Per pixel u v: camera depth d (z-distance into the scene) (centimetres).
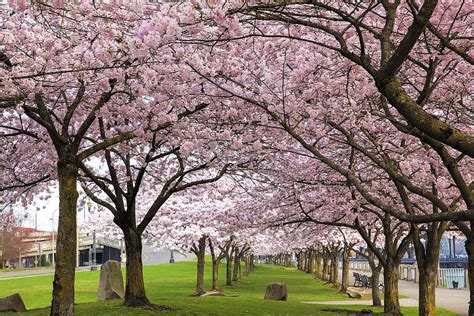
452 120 1227
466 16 899
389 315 1680
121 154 1463
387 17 661
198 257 2698
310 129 1127
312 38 1080
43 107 1204
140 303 1650
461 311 2178
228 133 1172
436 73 1039
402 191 1228
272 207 1925
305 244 3669
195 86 1090
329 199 1639
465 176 1309
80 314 1452
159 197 1667
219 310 1722
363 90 969
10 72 968
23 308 1669
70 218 1148
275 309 1884
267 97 1034
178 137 1285
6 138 1541
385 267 1733
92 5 810
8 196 1778
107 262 2084
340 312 1855
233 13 669
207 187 2120
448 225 1269
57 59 986
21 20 1067
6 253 7462
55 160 1542
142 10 752
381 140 1246
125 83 1199
